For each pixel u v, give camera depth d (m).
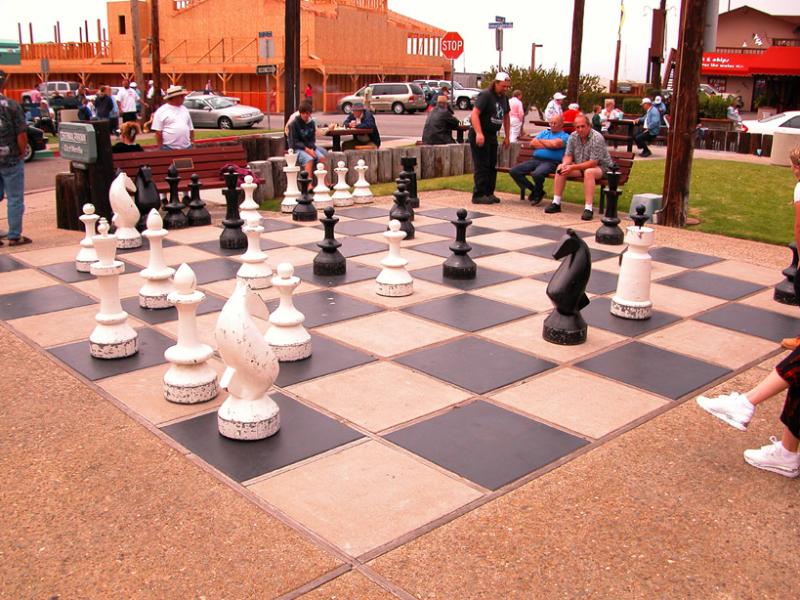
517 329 6.14
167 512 3.56
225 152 11.52
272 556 3.23
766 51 43.09
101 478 3.85
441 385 5.03
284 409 4.64
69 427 4.41
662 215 10.41
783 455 3.96
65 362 5.38
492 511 3.59
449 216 10.77
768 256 8.77
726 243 9.41
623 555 3.28
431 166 15.20
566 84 28.95
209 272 7.65
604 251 8.74
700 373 5.32
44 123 28.19
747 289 7.41
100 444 4.20
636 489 3.82
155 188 9.63
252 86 47.84
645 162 17.66
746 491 3.82
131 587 3.04
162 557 3.23
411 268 7.91
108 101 25.77
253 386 4.22
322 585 3.05
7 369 5.25
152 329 6.04
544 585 3.08
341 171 11.55
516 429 4.43
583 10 20.42
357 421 4.50
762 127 22.53
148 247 8.84
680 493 3.79
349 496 3.70
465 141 17.64
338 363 5.36
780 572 3.19
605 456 4.14
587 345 5.82
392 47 54.44
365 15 50.78
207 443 4.22
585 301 5.88
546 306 6.73
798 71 42.38
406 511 3.58
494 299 6.91
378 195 12.65
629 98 35.59
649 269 6.46
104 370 5.24
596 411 4.69
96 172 9.66
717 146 23.05
